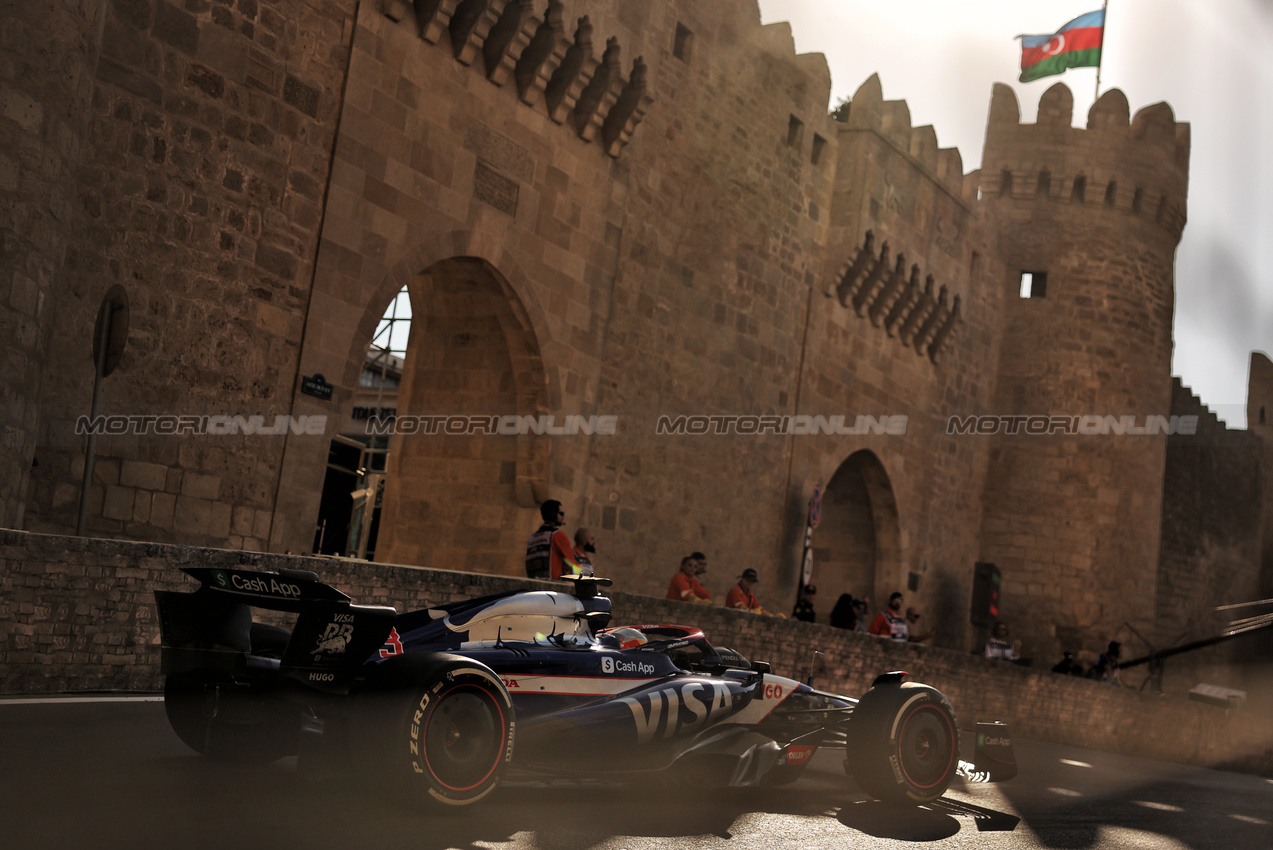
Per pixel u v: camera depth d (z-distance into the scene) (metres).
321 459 14.96
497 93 17.64
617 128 19.77
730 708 7.18
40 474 12.04
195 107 13.49
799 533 25.09
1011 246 33.59
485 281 18.08
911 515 29.42
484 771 5.33
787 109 24.62
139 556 8.30
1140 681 33.44
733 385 23.14
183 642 5.85
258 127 14.18
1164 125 34.75
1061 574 32.62
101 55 12.58
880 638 16.25
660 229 21.23
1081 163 33.81
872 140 26.16
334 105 15.14
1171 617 39.59
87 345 12.48
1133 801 9.11
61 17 10.76
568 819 5.45
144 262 13.03
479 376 18.94
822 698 7.85
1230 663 41.59
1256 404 46.09
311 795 5.36
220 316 13.80
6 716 6.60
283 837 4.47
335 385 15.16
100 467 12.63
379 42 15.68
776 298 24.39
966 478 32.09
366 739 5.10
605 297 19.94
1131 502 33.72
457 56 16.91
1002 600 32.72
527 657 6.27
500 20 17.39
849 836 5.82
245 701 5.93
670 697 6.73
